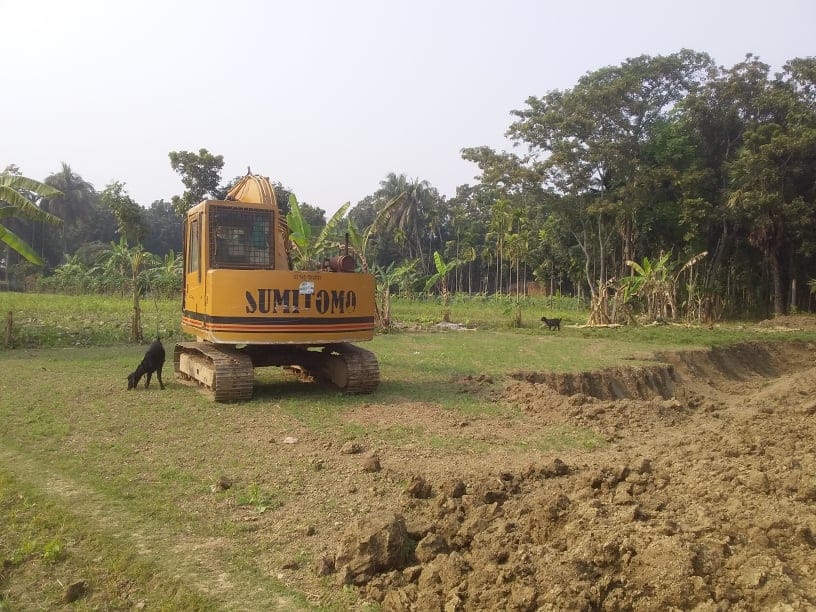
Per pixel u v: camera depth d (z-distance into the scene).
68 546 5.44
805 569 4.25
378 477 7.12
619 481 6.27
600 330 27.38
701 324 33.00
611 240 41.62
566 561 4.41
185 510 6.18
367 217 87.56
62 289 47.84
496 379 13.71
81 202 69.88
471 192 82.12
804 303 42.88
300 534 5.67
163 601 4.64
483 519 5.41
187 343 13.36
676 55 39.75
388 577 4.83
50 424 9.28
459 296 49.88
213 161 41.38
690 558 4.17
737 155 39.62
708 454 7.27
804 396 14.16
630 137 36.25
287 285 10.91
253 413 10.13
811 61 39.91
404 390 12.32
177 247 89.00
